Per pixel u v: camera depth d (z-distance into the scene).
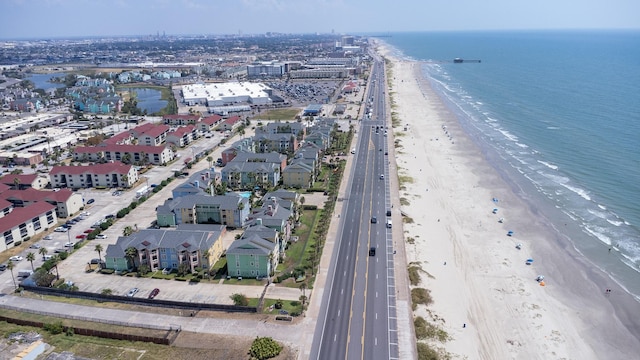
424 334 101.50
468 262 133.25
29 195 167.62
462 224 158.00
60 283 122.62
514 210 168.62
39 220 154.50
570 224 156.75
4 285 122.75
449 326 105.06
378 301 113.50
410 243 143.75
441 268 129.75
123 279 125.31
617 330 105.56
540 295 118.06
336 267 129.50
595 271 129.12
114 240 147.62
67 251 140.75
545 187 188.38
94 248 142.88
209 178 182.50
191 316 107.94
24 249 143.12
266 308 110.81
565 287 121.75
